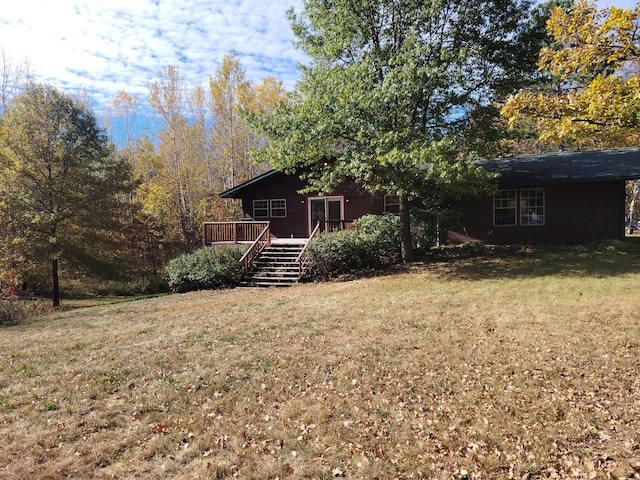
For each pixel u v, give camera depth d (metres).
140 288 23.33
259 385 4.98
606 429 3.66
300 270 13.67
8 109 22.11
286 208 18.92
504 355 5.47
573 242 14.74
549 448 3.44
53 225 18.50
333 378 5.08
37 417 4.33
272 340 6.71
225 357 5.98
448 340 6.20
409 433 3.79
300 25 13.76
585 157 15.87
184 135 34.84
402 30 12.74
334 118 11.38
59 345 7.14
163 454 3.62
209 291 13.45
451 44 12.45
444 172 10.12
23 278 18.83
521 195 15.44
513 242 15.63
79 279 21.94
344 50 13.10
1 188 17.83
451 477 3.15
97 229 20.03
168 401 4.66
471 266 12.60
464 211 16.33
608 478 3.01
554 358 5.27
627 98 4.48
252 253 14.80
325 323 7.57
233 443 3.74
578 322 6.65
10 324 10.27
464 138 13.02
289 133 12.23
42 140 18.42
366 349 6.00
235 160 33.84
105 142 22.23
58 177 18.94
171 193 32.12
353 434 3.82
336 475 3.24
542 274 10.73
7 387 5.21
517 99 5.36
